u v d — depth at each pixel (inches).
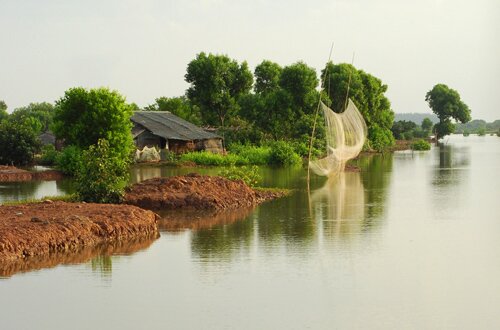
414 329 422.9
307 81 2760.8
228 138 2522.1
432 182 1379.2
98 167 926.4
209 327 427.2
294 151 2271.2
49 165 1995.6
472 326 427.8
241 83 3316.9
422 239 701.3
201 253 634.8
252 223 812.6
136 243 685.9
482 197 1087.0
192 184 1002.7
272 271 564.1
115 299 487.8
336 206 976.3
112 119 1626.5
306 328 424.8
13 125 2007.9
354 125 1542.8
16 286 522.0
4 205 837.8
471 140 5526.6
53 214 736.3
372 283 526.3
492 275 549.6
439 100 4950.8
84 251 644.1
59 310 463.8
